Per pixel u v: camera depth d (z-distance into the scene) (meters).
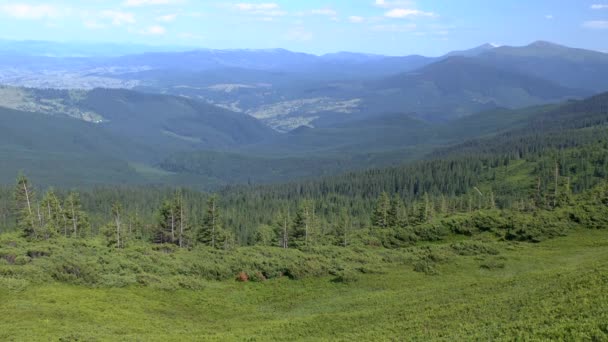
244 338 38.00
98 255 66.19
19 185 87.81
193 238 97.12
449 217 97.88
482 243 77.44
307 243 95.19
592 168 184.38
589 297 31.02
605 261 48.72
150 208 194.00
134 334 39.19
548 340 24.58
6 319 40.88
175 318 47.84
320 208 192.88
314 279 63.88
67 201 98.19
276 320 46.69
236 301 56.28
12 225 142.00
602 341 23.28
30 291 49.81
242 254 74.19
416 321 36.97
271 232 119.62
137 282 57.34
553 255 68.75
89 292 52.16
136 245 82.44
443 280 60.38
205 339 37.44
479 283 50.50
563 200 105.88
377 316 41.78
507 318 31.98
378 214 109.50
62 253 64.38
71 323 41.22
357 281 62.19
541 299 34.78
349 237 95.25
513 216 90.38
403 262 71.88
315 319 43.38
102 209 191.88
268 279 64.38
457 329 32.00
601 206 88.69
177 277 60.59
